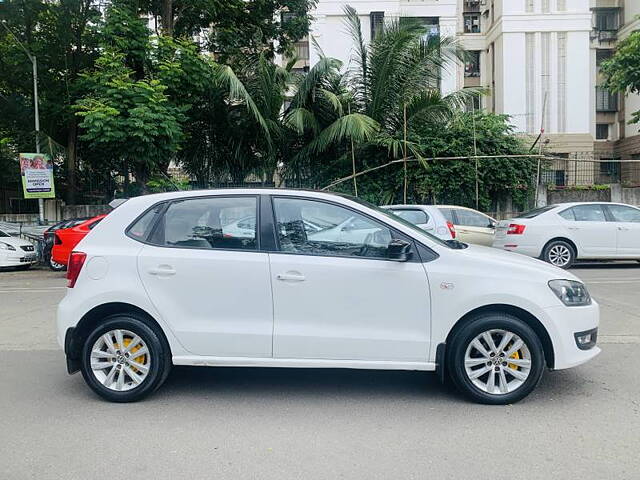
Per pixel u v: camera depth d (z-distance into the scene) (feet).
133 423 13.75
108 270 15.10
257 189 15.58
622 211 41.70
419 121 55.26
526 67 100.68
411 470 11.13
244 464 11.49
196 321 14.83
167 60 50.26
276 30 64.08
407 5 97.55
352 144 52.90
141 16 61.41
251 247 14.98
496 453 11.85
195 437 12.87
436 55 53.36
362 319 14.47
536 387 15.88
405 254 14.39
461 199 56.49
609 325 23.32
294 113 51.44
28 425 13.71
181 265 14.88
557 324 14.32
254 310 14.67
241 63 58.39
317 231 15.05
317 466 11.36
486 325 14.30
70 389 16.44
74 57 58.70
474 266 14.52
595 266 45.11
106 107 45.75
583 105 100.17
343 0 94.84
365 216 15.03
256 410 14.53
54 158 57.47
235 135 57.06
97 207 60.13
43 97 58.03
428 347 14.38
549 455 11.73
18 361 19.56
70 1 55.16
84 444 12.57
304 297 14.53
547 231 40.86
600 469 11.10
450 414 14.05
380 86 53.36
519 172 56.70
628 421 13.50
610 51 108.37
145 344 14.96
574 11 99.45
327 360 14.49
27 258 50.83
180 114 49.26
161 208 15.60
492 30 106.52
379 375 17.38
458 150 55.16
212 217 15.37
